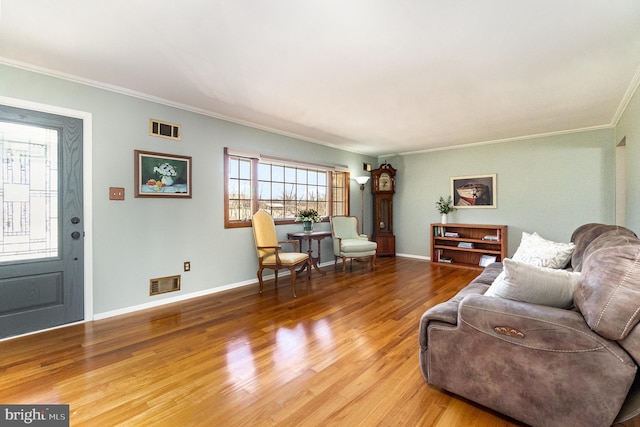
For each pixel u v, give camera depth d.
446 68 2.46
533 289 1.46
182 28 1.92
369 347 2.24
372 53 2.23
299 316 2.88
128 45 2.13
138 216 3.07
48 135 2.56
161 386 1.75
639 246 1.25
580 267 2.03
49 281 2.57
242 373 1.89
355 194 6.09
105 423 1.45
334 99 3.18
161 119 3.22
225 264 3.82
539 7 1.70
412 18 1.80
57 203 2.60
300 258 3.81
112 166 2.89
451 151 5.65
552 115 3.74
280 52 2.22
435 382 1.66
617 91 2.96
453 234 5.51
